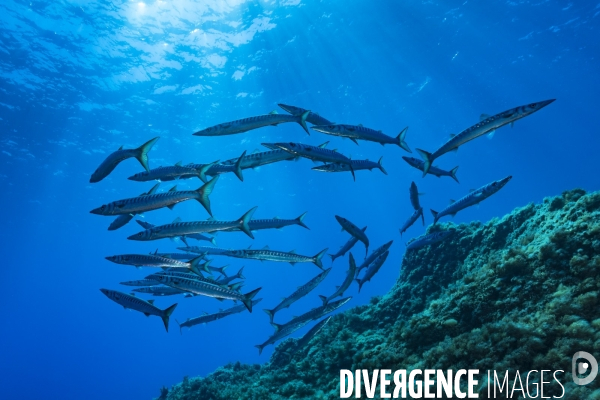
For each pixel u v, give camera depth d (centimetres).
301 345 855
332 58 3250
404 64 3531
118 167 4119
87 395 9512
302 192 6725
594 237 635
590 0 2997
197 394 1161
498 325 617
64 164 3866
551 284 638
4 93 2805
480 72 3866
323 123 709
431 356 662
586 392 426
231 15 2703
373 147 5434
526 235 839
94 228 6225
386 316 1112
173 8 2572
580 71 4159
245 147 4238
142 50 2802
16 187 4112
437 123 4909
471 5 2966
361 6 2842
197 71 3067
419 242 970
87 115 3253
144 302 658
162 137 3794
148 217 6212
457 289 816
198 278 659
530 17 3162
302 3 2717
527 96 4656
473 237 1048
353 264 770
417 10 2947
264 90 3391
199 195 595
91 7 2438
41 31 2506
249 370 1401
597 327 521
